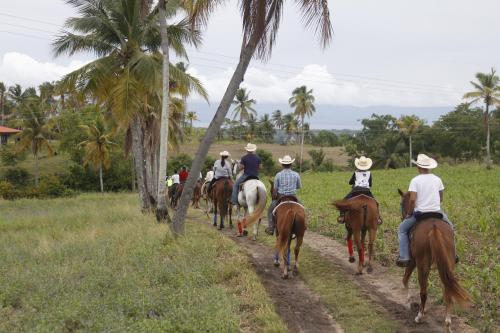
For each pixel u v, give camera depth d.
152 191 26.55
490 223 15.09
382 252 12.67
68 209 30.31
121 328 6.90
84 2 20.30
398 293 9.48
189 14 13.42
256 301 8.77
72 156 59.38
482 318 7.94
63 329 7.24
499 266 9.66
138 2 20.11
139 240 13.36
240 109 89.38
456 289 6.86
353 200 10.55
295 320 8.23
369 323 8.02
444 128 77.75
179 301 8.12
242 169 15.34
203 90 21.36
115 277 9.59
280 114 135.75
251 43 13.48
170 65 21.03
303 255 12.80
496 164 68.00
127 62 21.34
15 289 9.20
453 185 32.34
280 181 11.26
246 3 12.99
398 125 73.25
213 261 11.34
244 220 15.21
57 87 20.92
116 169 58.38
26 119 59.59
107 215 22.06
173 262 10.91
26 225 21.00
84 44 21.23
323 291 9.71
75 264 11.05
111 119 26.44
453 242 7.38
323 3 12.61
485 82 56.53
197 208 26.53
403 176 44.25
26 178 63.44
